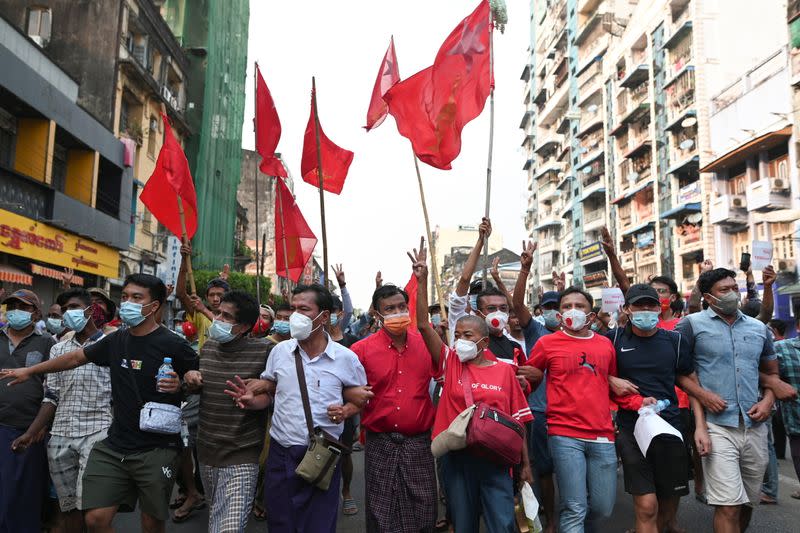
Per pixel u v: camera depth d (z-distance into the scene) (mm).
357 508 6066
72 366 3943
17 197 14906
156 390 3789
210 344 4043
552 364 4305
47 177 16297
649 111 35156
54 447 4215
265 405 3795
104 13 21766
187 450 5648
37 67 16609
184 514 5516
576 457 4098
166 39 25828
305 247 7129
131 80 22906
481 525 5488
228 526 3602
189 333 6020
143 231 24438
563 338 4371
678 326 4520
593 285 43156
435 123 5496
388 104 5711
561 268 52812
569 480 4070
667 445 4152
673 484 4137
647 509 4043
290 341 3906
